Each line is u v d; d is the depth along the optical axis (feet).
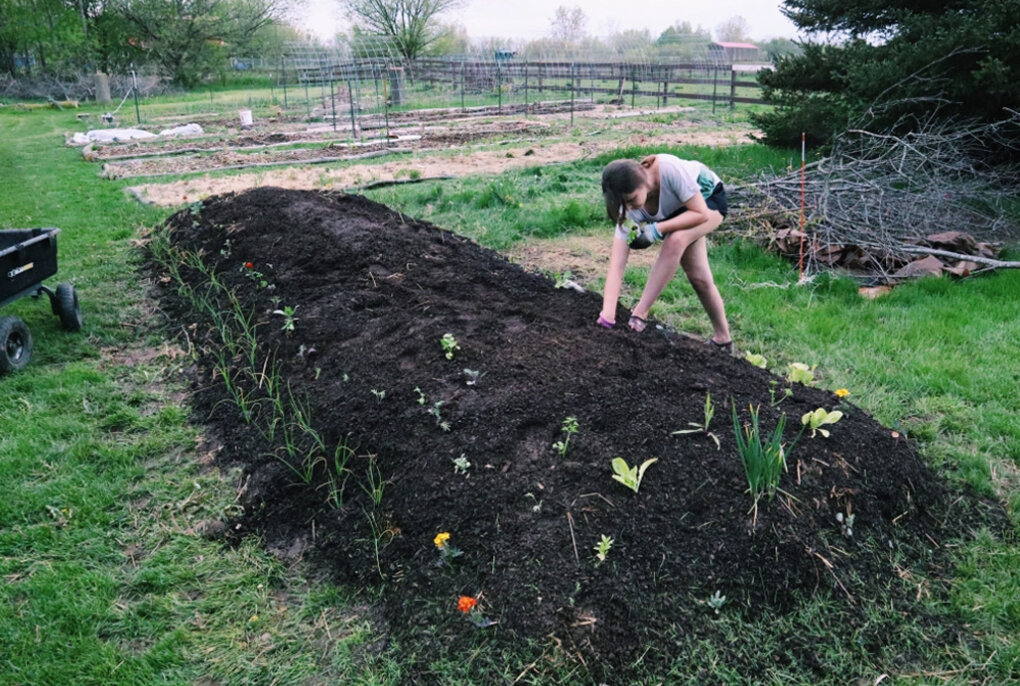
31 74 111.14
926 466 11.15
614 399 11.28
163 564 9.91
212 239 21.80
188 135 60.03
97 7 123.95
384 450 11.07
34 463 12.14
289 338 15.21
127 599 9.35
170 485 11.63
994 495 10.86
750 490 9.46
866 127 30.09
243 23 134.00
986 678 7.86
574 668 7.82
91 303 19.39
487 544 9.19
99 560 10.02
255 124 68.49
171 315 18.49
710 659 7.93
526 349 13.12
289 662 8.34
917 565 9.31
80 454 12.35
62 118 76.23
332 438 11.64
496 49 113.09
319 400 12.75
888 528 9.66
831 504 9.61
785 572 8.74
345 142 53.01
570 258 22.70
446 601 8.70
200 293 18.97
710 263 21.72
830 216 22.52
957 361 14.99
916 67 28.55
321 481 11.03
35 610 9.06
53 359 16.29
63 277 21.31
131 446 12.67
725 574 8.67
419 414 11.53
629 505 9.42
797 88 38.27
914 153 25.67
